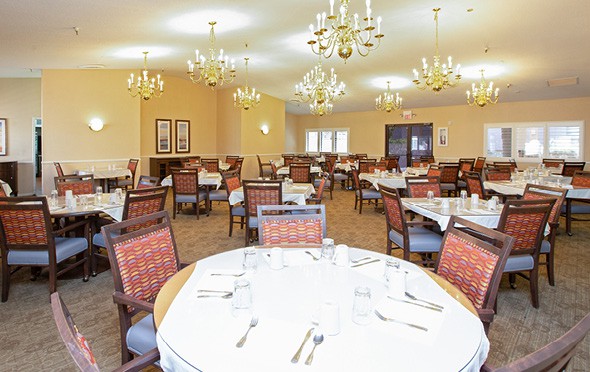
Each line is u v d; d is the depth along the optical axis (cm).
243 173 1160
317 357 100
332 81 789
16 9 404
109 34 534
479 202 381
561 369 77
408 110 1241
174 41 607
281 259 174
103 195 426
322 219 235
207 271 170
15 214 286
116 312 279
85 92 827
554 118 979
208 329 117
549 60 678
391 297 140
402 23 525
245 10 471
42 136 776
